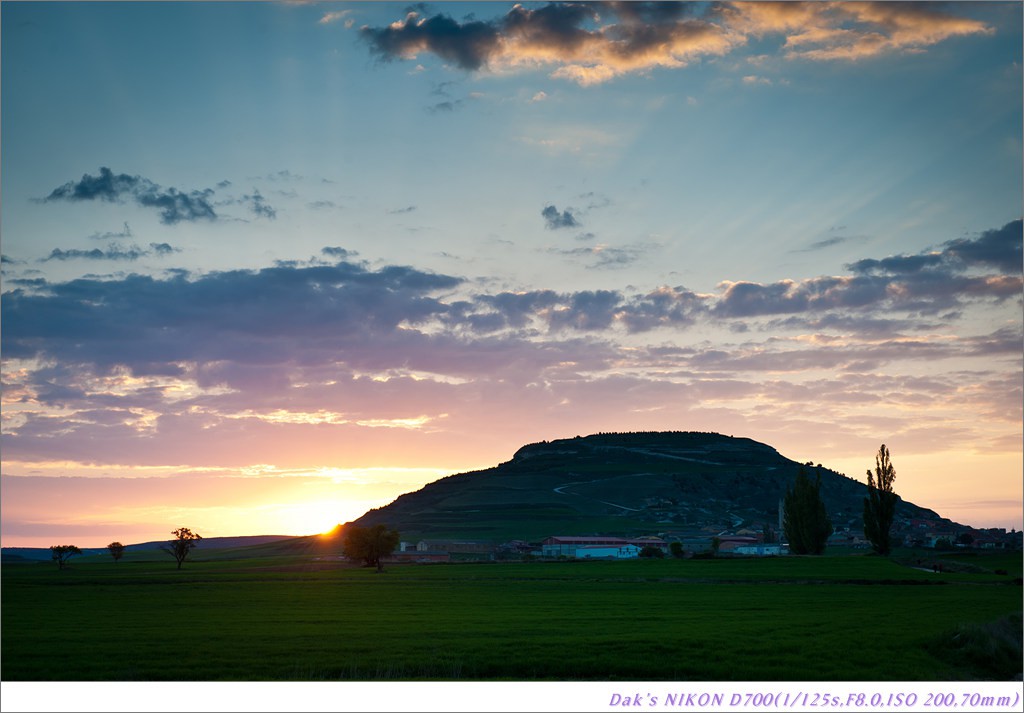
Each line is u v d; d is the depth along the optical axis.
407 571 177.50
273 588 130.50
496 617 84.94
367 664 59.72
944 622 80.44
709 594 114.06
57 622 83.06
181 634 73.62
